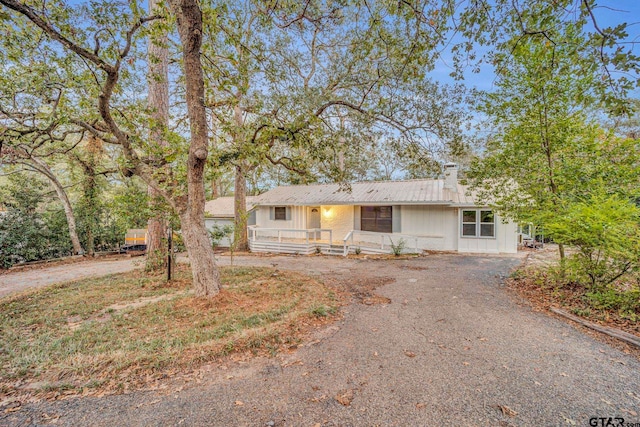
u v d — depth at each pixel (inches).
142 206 288.4
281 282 293.1
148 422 98.0
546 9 120.4
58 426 96.8
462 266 365.1
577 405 103.7
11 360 139.3
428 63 165.8
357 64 314.8
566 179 247.3
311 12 223.8
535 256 428.8
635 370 126.1
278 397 110.5
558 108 246.1
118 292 269.0
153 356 138.7
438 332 169.3
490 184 309.0
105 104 215.3
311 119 273.4
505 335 163.6
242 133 292.4
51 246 517.3
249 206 655.8
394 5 148.8
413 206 506.0
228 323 180.9
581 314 188.7
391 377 122.8
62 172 629.6
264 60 255.1
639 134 528.4
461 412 100.5
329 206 595.5
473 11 133.4
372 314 201.9
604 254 201.8
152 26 209.2
